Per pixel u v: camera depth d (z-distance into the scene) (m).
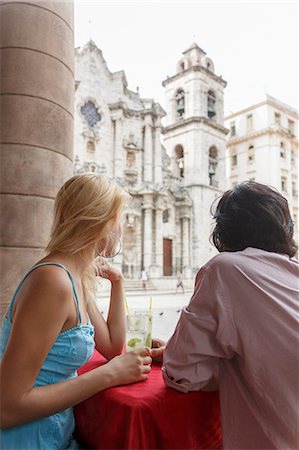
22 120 3.53
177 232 31.72
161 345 2.17
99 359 2.15
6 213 3.47
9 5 3.62
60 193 1.65
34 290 1.33
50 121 3.69
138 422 1.33
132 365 1.62
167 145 34.97
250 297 1.45
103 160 28.14
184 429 1.50
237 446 1.44
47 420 1.43
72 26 4.13
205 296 1.51
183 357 1.49
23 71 3.56
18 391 1.22
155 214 29.31
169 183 31.16
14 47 3.57
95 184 1.61
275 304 1.42
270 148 38.94
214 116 35.50
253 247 1.67
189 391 1.51
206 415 1.62
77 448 1.62
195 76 33.31
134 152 30.25
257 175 39.66
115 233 1.73
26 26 3.60
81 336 1.48
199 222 31.53
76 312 1.48
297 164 41.56
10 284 3.41
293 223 1.75
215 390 1.63
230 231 1.72
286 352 1.35
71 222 1.55
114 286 2.18
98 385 1.46
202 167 32.41
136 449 1.32
